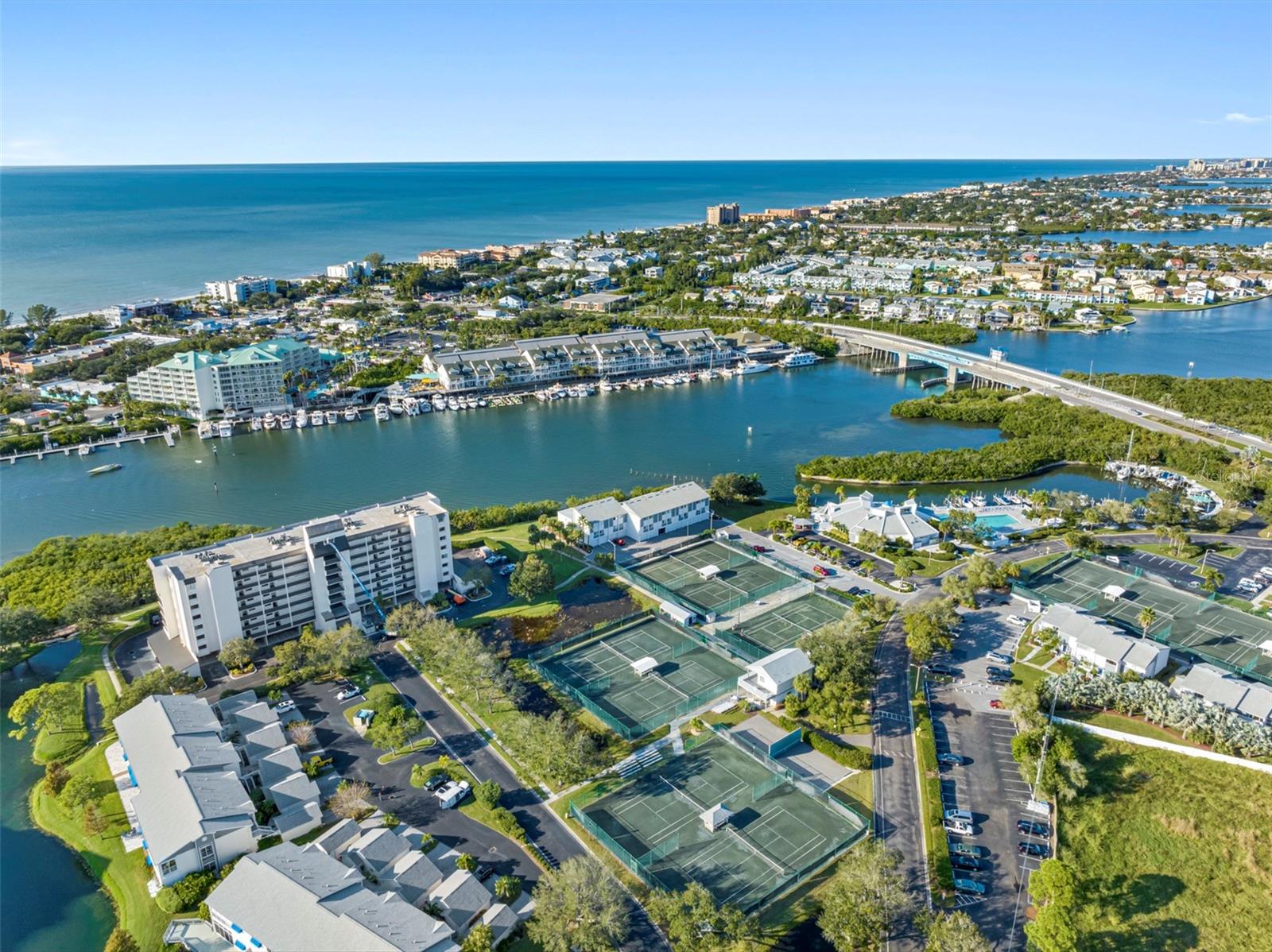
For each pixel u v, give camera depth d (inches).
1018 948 5142.7
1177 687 7460.6
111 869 5846.5
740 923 5073.8
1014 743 6737.2
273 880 5300.2
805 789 6555.1
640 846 6028.5
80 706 7564.0
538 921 5201.8
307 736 6943.9
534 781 6663.4
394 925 5002.5
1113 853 5895.7
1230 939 5280.5
